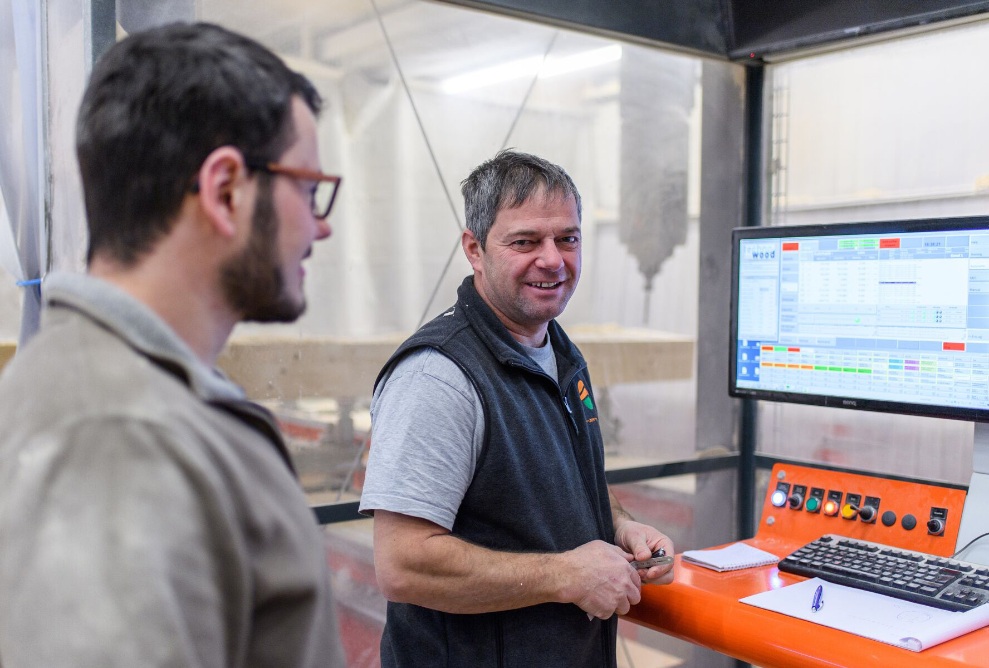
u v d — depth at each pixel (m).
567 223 1.30
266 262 0.65
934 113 1.92
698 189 2.32
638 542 1.37
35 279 1.57
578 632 1.26
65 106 1.48
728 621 1.26
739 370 1.73
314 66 1.76
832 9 1.96
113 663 0.46
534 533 1.24
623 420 2.22
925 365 1.46
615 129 2.19
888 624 1.16
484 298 1.35
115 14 1.44
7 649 0.48
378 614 1.90
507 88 2.04
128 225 0.60
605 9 2.01
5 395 0.54
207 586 0.52
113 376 0.54
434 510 1.16
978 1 1.70
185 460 0.52
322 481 1.83
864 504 1.53
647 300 2.26
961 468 1.89
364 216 1.86
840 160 2.12
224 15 1.63
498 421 1.22
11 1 1.54
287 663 0.60
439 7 1.91
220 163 0.61
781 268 1.65
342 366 1.85
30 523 0.49
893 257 1.50
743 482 2.38
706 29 2.18
